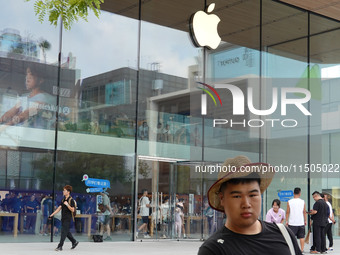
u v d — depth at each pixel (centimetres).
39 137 1381
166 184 1562
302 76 1772
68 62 1445
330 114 1759
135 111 1539
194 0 1619
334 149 1803
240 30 1698
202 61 1627
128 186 1502
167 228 1548
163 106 1581
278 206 1138
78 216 1407
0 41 1362
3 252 1031
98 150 1464
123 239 1471
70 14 285
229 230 183
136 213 1498
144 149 1543
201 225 1561
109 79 1505
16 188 1332
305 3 1736
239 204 175
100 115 1480
